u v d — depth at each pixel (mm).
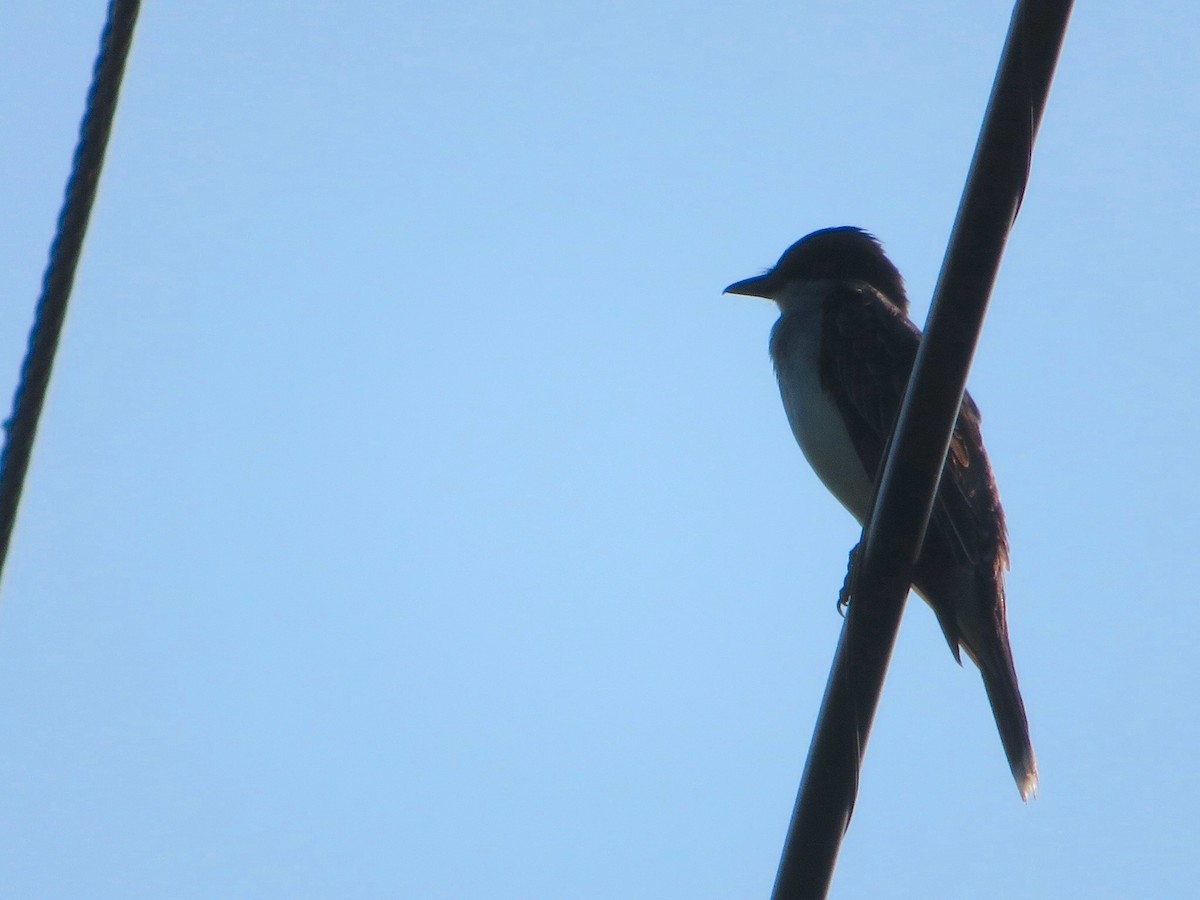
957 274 7902
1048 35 7812
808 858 7742
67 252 6832
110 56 6832
